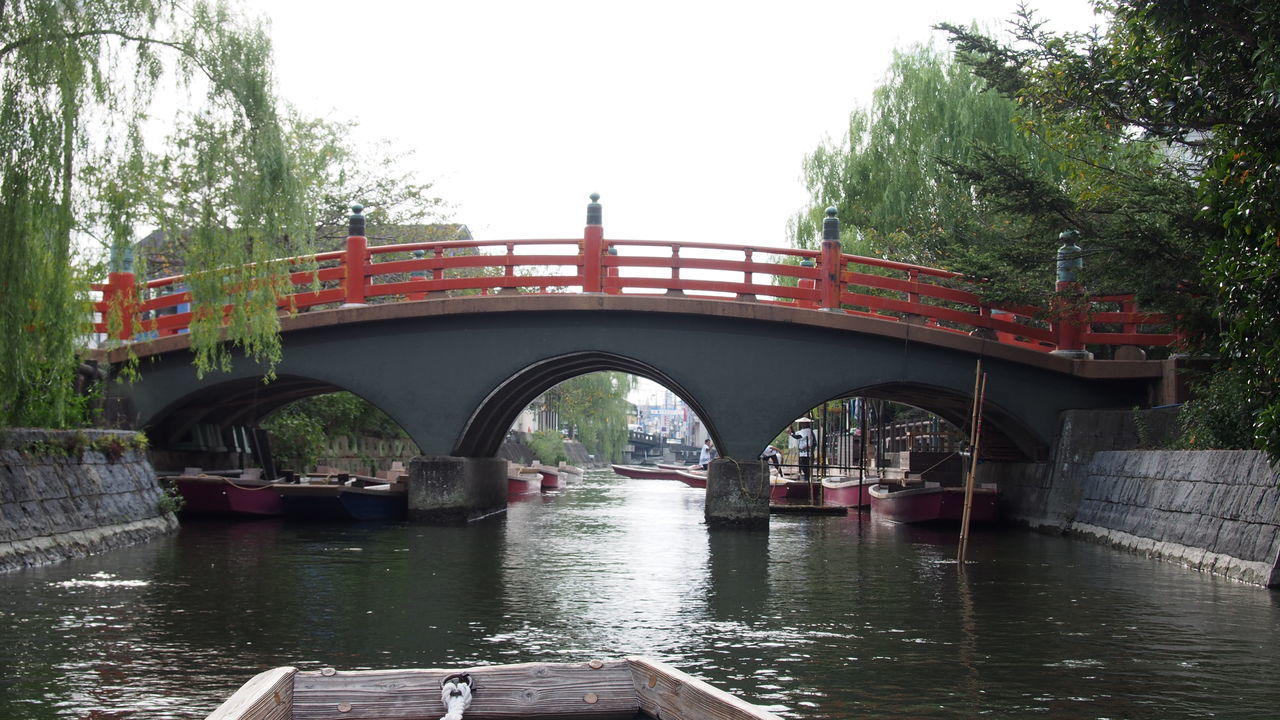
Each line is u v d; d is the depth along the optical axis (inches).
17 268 469.4
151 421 783.1
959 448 1051.3
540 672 179.3
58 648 325.7
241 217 565.0
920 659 321.1
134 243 546.0
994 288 732.7
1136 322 761.0
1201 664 316.2
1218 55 407.5
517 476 1380.4
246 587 455.2
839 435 1781.5
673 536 732.0
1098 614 402.3
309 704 170.7
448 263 776.3
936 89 1176.8
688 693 165.5
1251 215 377.7
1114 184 633.6
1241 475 511.2
